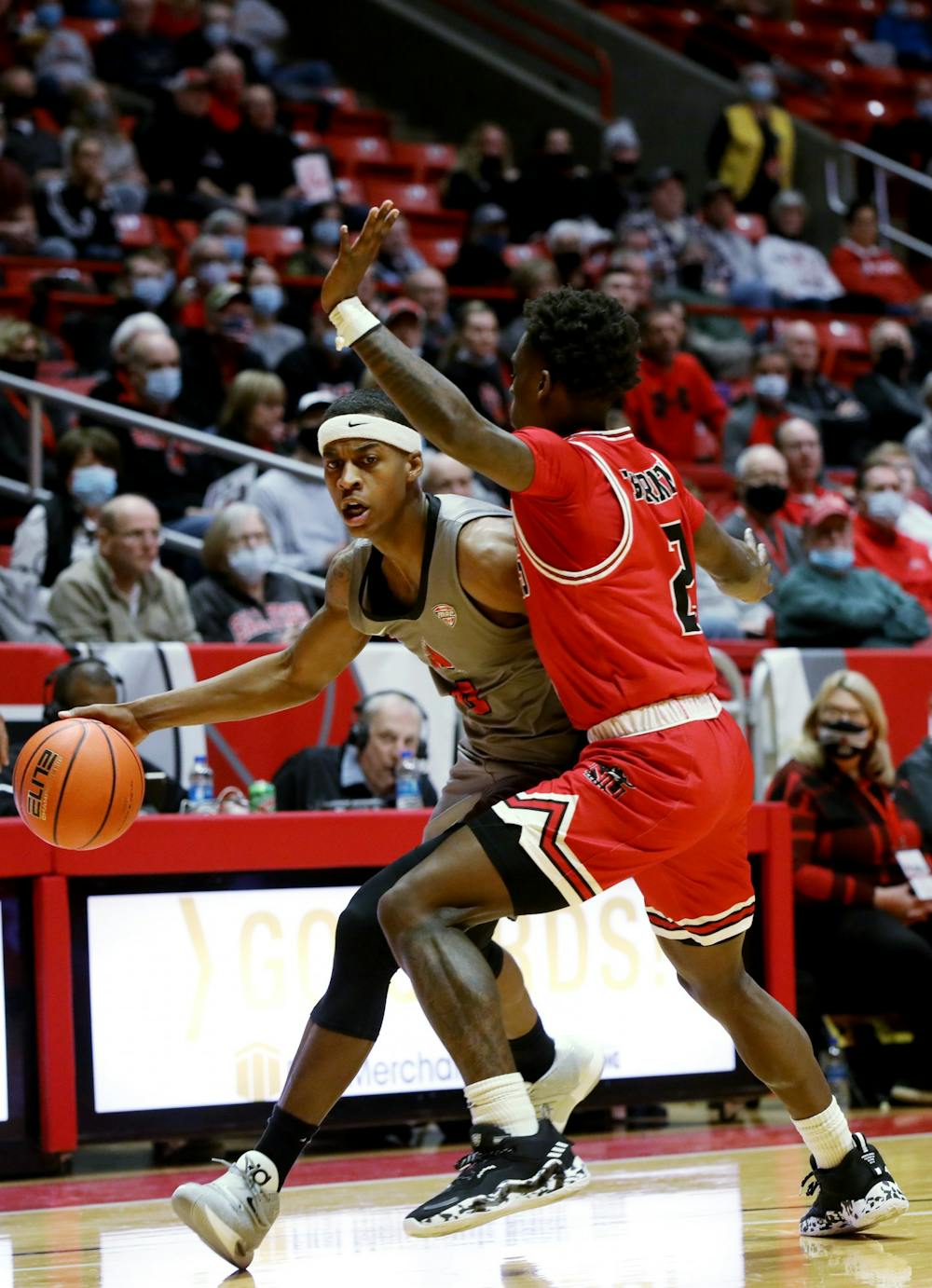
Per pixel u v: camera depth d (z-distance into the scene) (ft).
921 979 37.83
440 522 21.30
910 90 114.42
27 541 45.32
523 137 104.58
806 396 71.61
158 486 53.16
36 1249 24.11
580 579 20.48
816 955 38.68
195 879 32.30
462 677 22.26
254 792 36.86
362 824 33.37
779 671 43.50
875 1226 23.89
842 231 102.01
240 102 83.15
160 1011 31.83
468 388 61.87
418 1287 20.77
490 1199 19.54
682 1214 25.26
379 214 18.98
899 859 39.06
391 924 20.29
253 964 32.60
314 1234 24.80
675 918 22.29
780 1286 20.10
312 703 41.83
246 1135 32.24
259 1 100.22
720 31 108.27
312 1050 21.11
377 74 107.14
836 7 118.62
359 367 61.52
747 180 97.14
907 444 68.13
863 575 49.60
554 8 108.27
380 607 21.91
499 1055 19.93
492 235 83.05
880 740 39.50
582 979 33.88
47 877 31.14
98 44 90.17
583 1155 31.71
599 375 21.59
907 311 88.69
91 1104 31.24
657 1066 34.37
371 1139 34.81
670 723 20.77
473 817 20.86
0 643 42.01
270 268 68.23
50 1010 30.91
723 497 64.85
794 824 39.04
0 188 71.05
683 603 21.39
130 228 76.07
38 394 48.75
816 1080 22.85
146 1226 25.90
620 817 20.48
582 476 20.43
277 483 51.52
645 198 92.73
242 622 44.11
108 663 39.70
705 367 76.64
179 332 59.31
